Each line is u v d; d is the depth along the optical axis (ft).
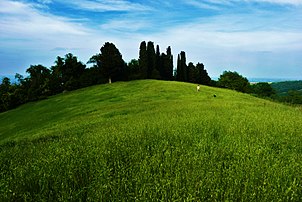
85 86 292.61
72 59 318.04
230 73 399.24
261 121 47.16
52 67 317.22
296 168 20.83
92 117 89.30
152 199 15.61
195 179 18.34
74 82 303.27
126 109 98.32
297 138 33.06
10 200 17.20
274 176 18.99
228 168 21.45
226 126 41.50
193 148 27.66
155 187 16.83
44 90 294.87
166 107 90.38
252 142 29.89
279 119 49.83
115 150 27.50
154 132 37.99
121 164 21.95
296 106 123.54
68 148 30.45
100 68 274.16
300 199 16.44
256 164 21.45
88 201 16.61
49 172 21.08
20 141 53.11
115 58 269.64
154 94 158.92
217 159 23.88
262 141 30.40
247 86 400.88
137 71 296.71
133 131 39.96
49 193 17.95
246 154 24.58
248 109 73.92
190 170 19.93
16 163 26.22
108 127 51.57
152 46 288.71
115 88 212.02
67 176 20.22
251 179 18.43
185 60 319.27
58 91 308.81
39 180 19.29
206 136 33.99
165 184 17.34
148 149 27.35
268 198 15.96
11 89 279.49
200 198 16.01
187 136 33.81
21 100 269.85
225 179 18.43
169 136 34.01
